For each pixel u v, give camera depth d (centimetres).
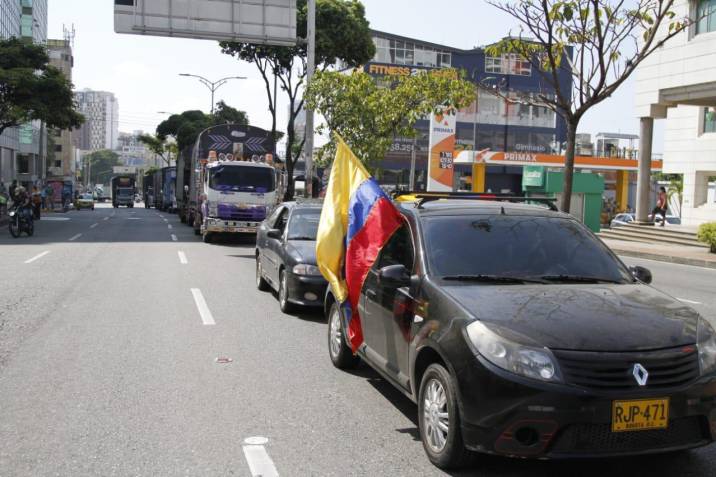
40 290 1169
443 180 3297
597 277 523
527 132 6200
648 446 402
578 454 395
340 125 1972
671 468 454
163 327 888
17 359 718
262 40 2091
